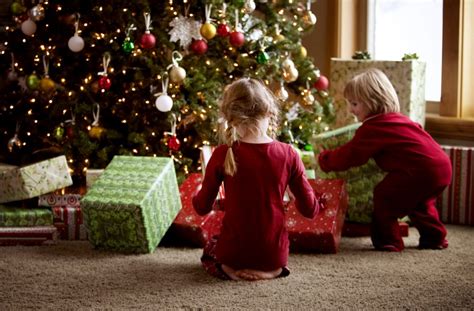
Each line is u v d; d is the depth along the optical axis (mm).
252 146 2832
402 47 4531
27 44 4199
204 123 3846
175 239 3457
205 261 2979
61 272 2955
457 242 3422
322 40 4762
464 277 2855
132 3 3877
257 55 3973
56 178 3525
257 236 2805
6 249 3334
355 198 3580
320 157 3438
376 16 4652
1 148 4438
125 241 3229
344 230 3609
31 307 2549
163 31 3881
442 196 3830
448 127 4105
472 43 4141
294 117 4309
